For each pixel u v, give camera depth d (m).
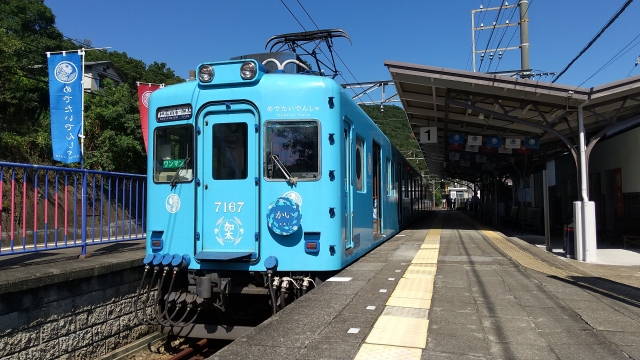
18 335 4.92
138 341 6.73
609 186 13.93
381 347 3.74
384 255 9.08
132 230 8.25
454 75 10.64
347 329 4.20
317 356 3.52
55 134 8.85
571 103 10.24
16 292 4.90
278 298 5.85
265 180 5.90
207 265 5.93
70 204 10.65
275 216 5.76
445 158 23.33
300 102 5.96
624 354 3.65
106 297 6.25
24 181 5.88
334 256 5.89
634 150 11.98
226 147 6.06
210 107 6.11
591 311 4.99
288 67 7.58
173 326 5.94
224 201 6.00
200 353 6.90
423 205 31.39
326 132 5.95
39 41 22.41
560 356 3.60
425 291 5.86
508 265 8.16
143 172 15.77
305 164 5.91
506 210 24.95
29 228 9.92
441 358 3.51
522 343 3.90
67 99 8.84
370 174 8.60
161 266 6.05
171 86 6.45
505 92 10.66
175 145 6.26
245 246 5.91
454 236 14.04
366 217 8.15
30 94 17.33
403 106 15.02
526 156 18.67
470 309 5.01
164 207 6.21
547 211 11.50
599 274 7.60
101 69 28.38
